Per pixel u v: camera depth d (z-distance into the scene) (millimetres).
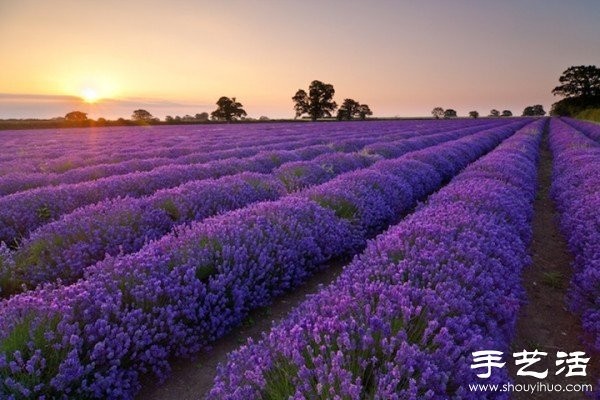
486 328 3488
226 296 4738
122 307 3996
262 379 2625
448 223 5762
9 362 3041
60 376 2959
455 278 3920
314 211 7055
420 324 3154
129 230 6629
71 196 9227
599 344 4102
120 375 3416
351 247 6887
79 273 5934
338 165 14172
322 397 2434
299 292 5836
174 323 4188
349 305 3316
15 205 8242
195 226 6035
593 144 21500
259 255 5273
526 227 7125
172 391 3863
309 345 2791
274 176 11734
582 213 7500
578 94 106562
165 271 4605
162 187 11055
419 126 57562
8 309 3576
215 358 4348
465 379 2656
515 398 3768
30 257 5949
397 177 10852
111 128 69500
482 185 9016
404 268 4043
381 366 2668
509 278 4516
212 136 38625
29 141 35500
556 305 5566
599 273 4828
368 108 137375
